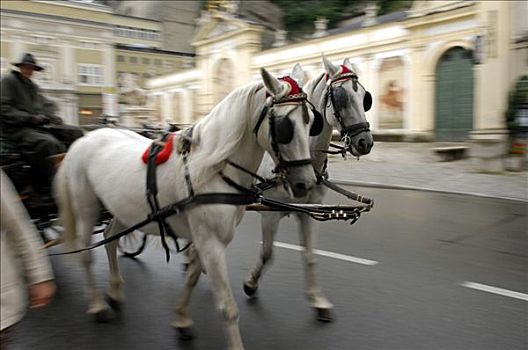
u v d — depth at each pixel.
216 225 3.63
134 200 4.14
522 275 5.82
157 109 43.03
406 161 17.44
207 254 3.67
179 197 3.80
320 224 8.64
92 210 4.77
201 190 3.64
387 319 4.62
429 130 22.14
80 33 39.50
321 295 4.75
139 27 52.16
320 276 5.86
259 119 3.52
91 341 4.27
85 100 40.19
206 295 5.33
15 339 4.30
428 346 4.07
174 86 40.38
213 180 3.65
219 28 33.69
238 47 31.88
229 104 3.69
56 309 4.97
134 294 5.39
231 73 33.25
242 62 31.72
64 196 4.92
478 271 5.98
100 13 40.38
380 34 23.59
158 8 53.59
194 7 55.41
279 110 3.34
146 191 4.00
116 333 4.43
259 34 31.38
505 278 5.71
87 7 39.59
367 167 16.59
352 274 5.92
